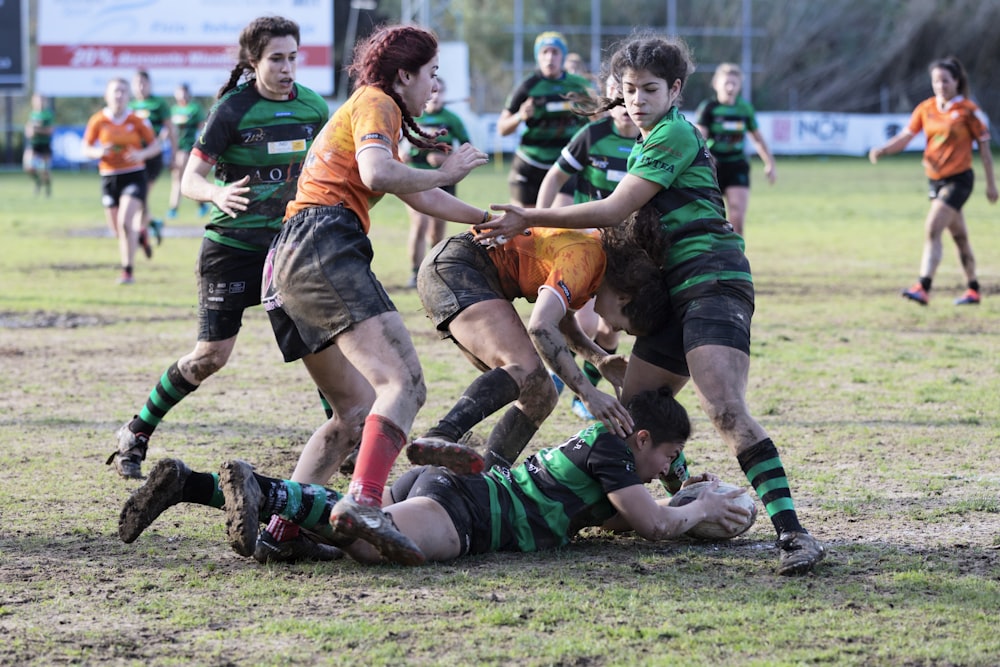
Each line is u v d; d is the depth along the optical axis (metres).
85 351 30.61
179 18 111.38
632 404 15.07
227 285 18.89
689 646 11.61
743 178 44.41
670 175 14.88
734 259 15.02
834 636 11.88
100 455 20.16
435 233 42.84
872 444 20.77
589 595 13.07
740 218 44.44
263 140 18.88
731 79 43.44
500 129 36.50
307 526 13.90
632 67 14.98
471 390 14.59
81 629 12.16
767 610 12.60
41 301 39.44
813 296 40.59
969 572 13.96
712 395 14.41
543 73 35.75
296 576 13.84
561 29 147.50
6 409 23.83
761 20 158.38
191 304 39.09
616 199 14.91
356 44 15.20
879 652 11.47
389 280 44.62
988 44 161.25
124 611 12.70
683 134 14.97
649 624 12.20
